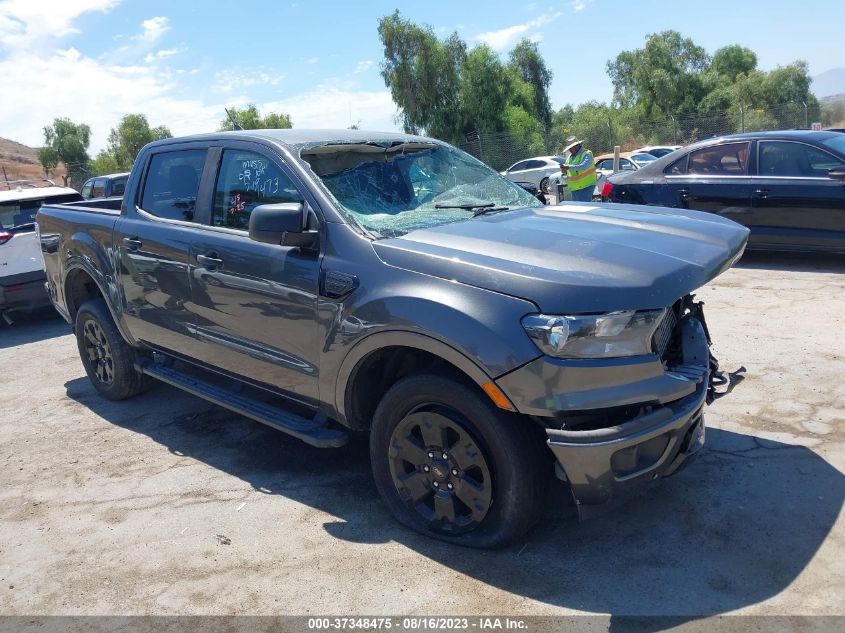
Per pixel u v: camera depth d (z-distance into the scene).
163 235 4.25
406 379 3.07
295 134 3.93
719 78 47.31
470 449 2.92
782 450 3.74
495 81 36.84
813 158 7.72
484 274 2.83
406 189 3.81
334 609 2.75
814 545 2.92
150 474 4.11
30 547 3.41
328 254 3.30
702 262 2.99
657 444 2.81
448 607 2.71
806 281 7.25
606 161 21.80
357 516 3.45
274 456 4.23
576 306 2.63
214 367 4.16
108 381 5.33
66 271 5.34
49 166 63.69
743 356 5.16
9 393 5.93
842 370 4.73
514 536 2.92
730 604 2.61
